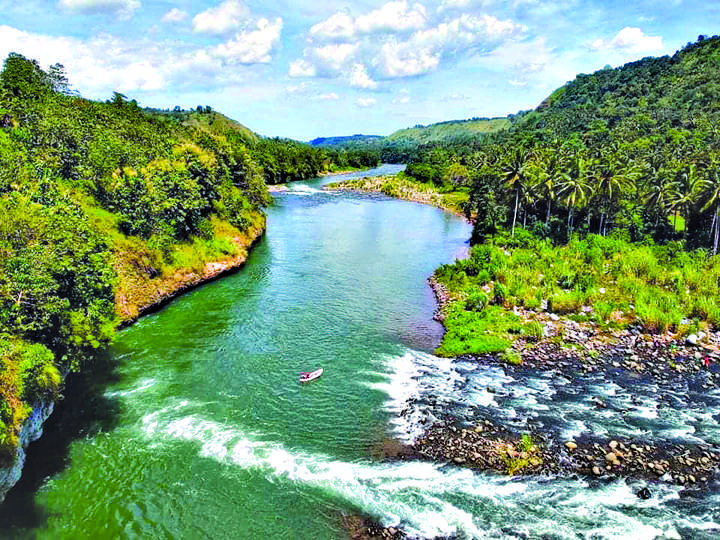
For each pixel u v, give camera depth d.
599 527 25.14
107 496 26.84
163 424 33.22
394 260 80.12
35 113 67.00
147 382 38.53
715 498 27.34
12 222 33.88
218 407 35.53
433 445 31.73
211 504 26.58
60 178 55.69
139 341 45.66
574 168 90.88
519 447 31.48
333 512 26.14
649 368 43.19
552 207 102.31
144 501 26.62
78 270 35.94
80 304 35.94
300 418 34.50
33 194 41.41
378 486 28.05
